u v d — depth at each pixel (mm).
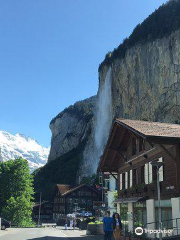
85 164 154875
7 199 58344
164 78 97188
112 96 132875
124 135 26516
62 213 90062
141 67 110000
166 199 19422
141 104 107688
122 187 28828
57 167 175750
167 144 18438
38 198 140250
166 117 94375
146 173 22844
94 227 29203
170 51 96688
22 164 60625
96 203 51469
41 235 25641
